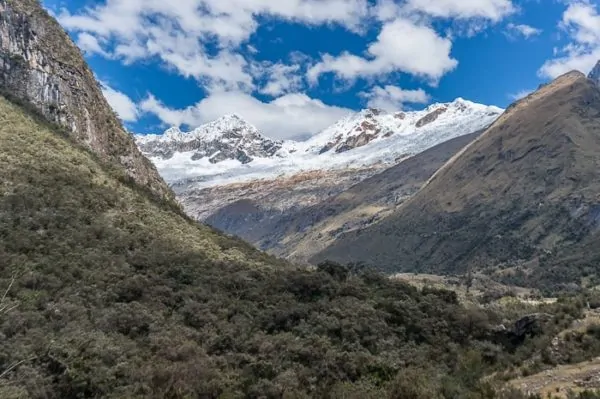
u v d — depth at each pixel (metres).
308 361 57.91
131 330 60.28
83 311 60.06
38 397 44.59
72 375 47.38
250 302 73.00
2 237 67.56
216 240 102.88
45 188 81.44
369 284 91.00
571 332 59.12
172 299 69.56
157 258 78.12
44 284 62.31
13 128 93.81
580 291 147.62
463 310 77.31
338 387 51.38
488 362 61.88
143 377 49.66
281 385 51.97
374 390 49.09
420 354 64.38
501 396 38.69
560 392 39.09
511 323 72.75
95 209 84.94
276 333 66.75
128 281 69.38
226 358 58.41
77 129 118.12
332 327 66.69
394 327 71.62
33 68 116.75
